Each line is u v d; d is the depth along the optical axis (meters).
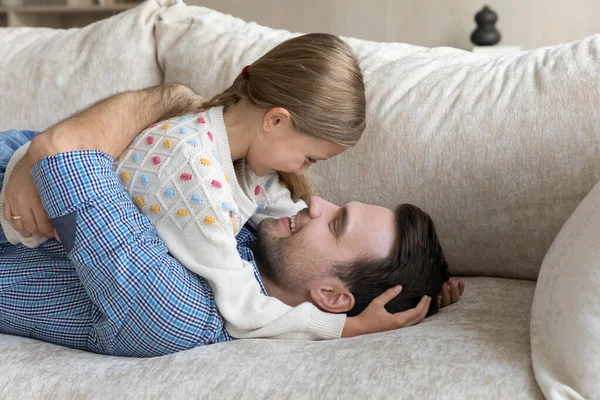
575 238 0.93
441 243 1.37
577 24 3.64
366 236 1.18
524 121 1.29
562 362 0.81
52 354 1.03
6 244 1.17
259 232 1.23
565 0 3.64
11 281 1.10
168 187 1.08
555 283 0.90
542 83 1.31
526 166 1.27
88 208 1.00
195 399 0.89
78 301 1.10
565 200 1.25
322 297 1.17
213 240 1.07
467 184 1.32
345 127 1.14
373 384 0.85
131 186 1.11
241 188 1.23
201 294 1.05
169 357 0.99
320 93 1.11
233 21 1.77
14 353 1.02
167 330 1.01
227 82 1.58
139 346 1.02
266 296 1.11
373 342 0.97
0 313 1.12
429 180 1.35
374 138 1.40
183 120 1.15
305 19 4.16
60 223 1.01
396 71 1.47
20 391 0.94
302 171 1.21
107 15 4.39
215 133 1.15
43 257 1.12
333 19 4.10
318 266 1.17
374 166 1.39
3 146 1.26
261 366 0.93
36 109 1.75
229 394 0.88
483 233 1.33
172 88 1.28
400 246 1.18
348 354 0.93
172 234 1.08
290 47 1.16
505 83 1.36
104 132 1.12
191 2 4.33
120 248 1.00
